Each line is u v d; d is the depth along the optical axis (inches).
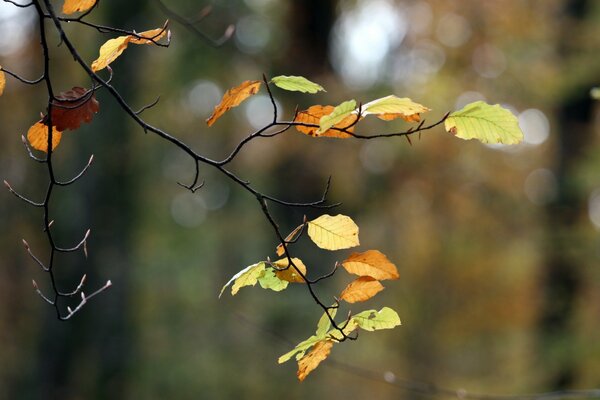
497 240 588.7
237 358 625.0
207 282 900.0
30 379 558.9
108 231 520.7
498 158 534.6
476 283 613.6
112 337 535.5
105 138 508.1
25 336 601.0
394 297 649.0
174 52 526.9
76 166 515.5
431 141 482.0
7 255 619.8
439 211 558.6
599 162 452.4
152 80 568.7
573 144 502.3
